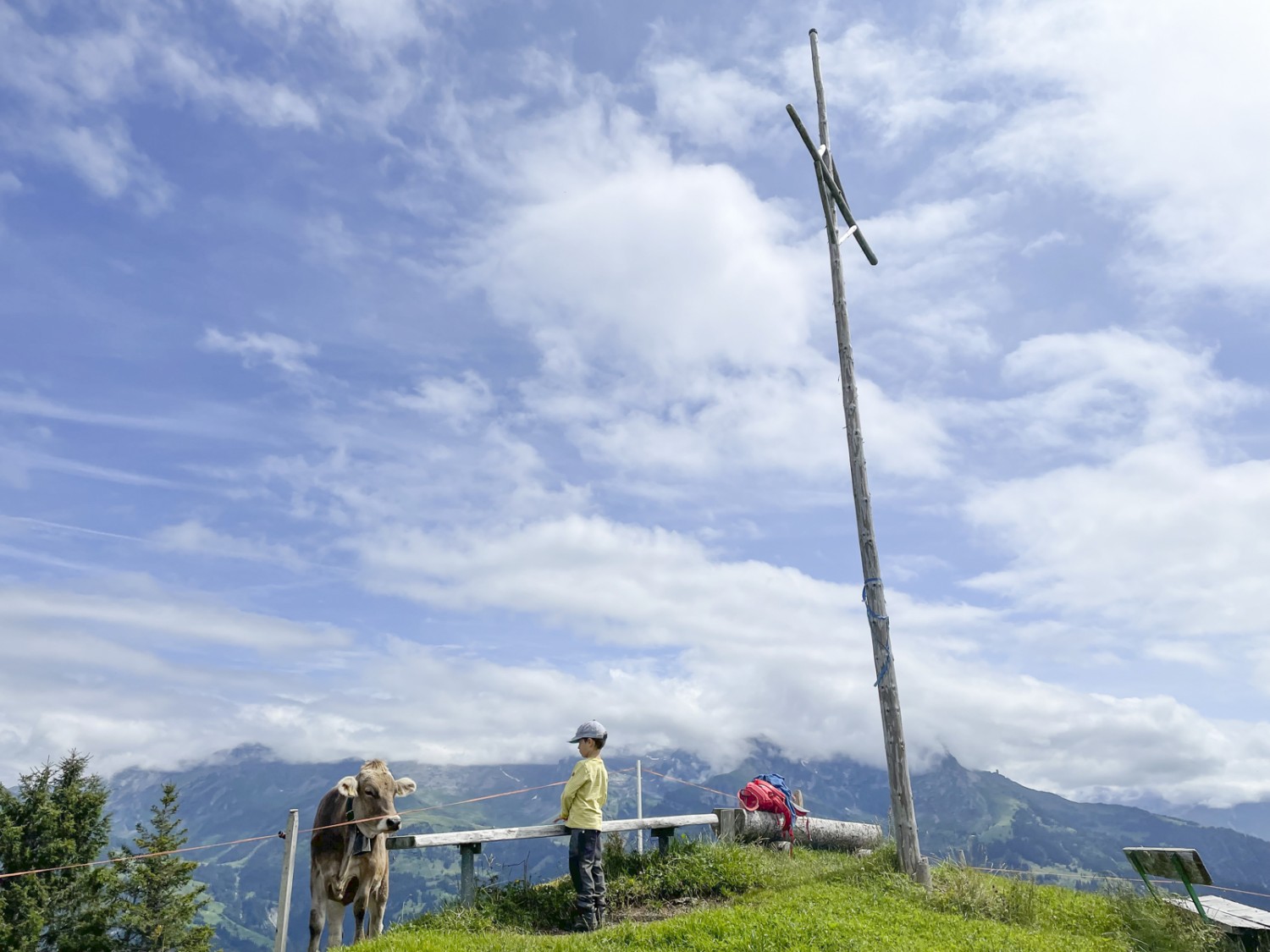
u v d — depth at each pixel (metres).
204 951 42.78
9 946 36.31
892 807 13.86
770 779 17.50
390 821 10.84
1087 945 10.01
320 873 10.87
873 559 15.41
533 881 13.97
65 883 39.41
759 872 13.65
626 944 9.47
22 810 40.38
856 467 16.11
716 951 9.06
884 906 11.42
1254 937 9.72
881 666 14.65
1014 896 12.09
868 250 18.91
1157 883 11.85
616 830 13.77
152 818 47.19
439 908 12.34
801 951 8.88
